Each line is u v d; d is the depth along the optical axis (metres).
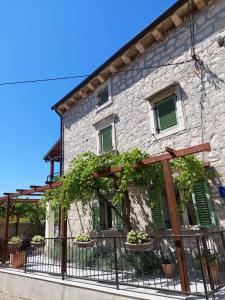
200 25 6.77
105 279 5.34
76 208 9.86
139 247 4.78
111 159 6.21
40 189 7.68
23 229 14.88
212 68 6.31
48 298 5.32
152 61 7.95
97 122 9.59
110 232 8.04
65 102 11.53
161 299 3.67
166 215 6.71
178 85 7.00
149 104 7.72
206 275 4.53
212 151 5.96
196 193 5.98
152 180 6.20
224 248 4.79
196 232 5.86
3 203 12.74
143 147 7.67
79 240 5.94
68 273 6.09
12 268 7.21
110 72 9.34
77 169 6.42
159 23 7.42
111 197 8.29
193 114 6.52
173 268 5.46
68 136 11.43
